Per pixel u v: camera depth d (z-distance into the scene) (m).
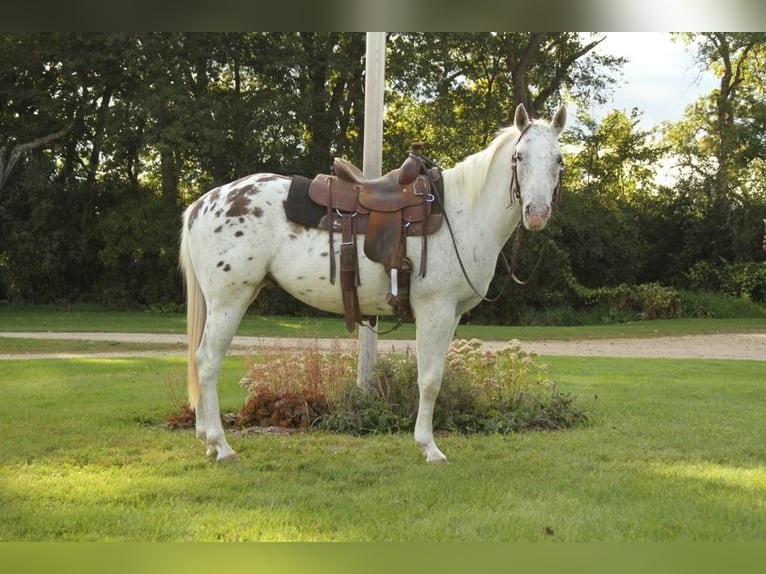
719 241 31.36
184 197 28.34
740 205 30.89
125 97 25.38
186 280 5.70
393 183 5.36
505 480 4.96
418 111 28.77
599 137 32.88
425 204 5.21
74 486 4.75
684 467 5.34
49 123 27.02
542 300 28.62
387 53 26.80
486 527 4.06
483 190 5.25
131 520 4.11
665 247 32.34
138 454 5.68
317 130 27.72
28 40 24.55
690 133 33.03
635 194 33.69
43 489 4.66
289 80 26.73
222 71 27.59
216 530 3.98
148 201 26.86
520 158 4.91
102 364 11.69
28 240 26.67
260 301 27.08
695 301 28.41
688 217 31.67
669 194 32.41
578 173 33.53
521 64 29.91
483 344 17.25
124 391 8.83
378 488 4.77
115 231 26.31
